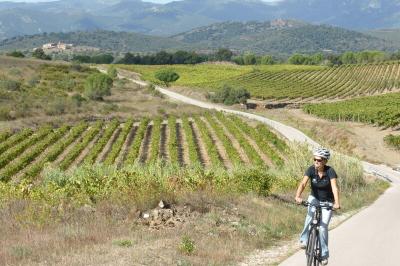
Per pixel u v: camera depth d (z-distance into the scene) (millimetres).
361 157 71062
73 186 18891
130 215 15062
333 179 9492
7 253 10586
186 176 22219
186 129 77688
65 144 61312
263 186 23547
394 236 15180
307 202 9758
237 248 12727
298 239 15164
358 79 180250
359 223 18500
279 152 69000
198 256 11188
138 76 182125
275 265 11164
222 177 24281
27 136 64062
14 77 117812
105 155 60500
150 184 17172
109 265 9430
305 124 93188
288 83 172750
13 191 18438
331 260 11508
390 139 75250
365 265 10953
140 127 76250
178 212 15695
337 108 107188
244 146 67562
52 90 105625
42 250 10883
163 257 10547
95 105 93875
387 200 30609
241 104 124000
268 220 16859
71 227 13336
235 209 17562
